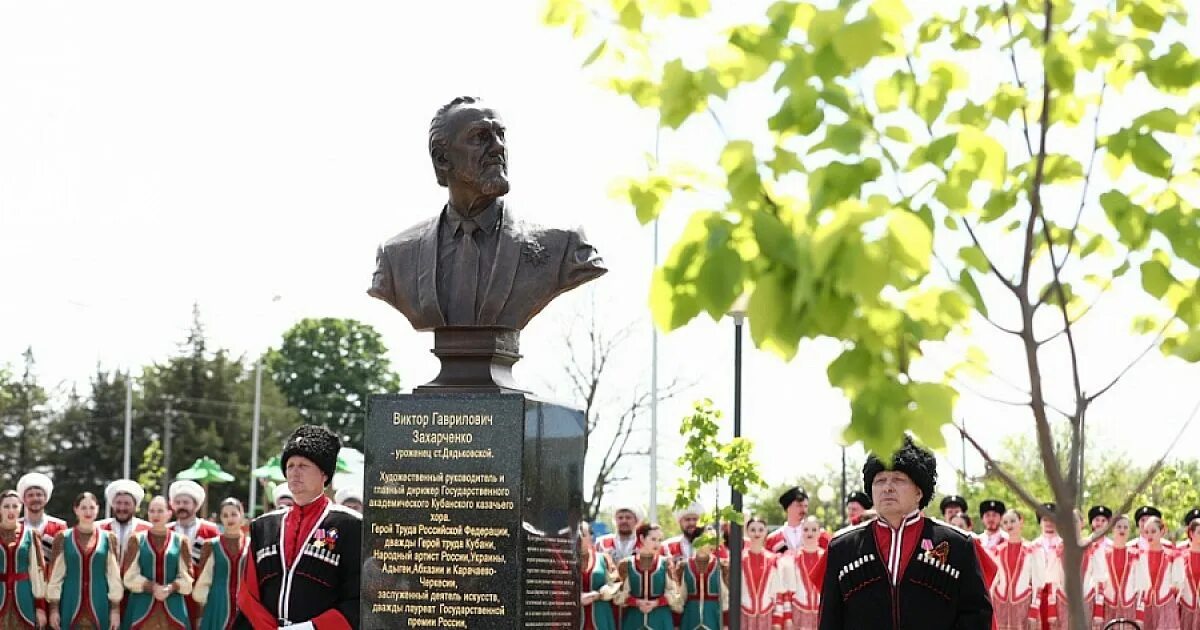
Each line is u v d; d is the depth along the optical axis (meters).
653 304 4.36
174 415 74.00
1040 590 20.09
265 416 74.12
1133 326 4.97
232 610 16.50
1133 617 20.36
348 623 8.82
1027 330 4.56
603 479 40.09
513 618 8.62
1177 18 4.55
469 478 8.75
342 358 76.94
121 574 16.50
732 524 14.84
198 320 75.94
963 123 4.46
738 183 4.18
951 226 4.35
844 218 3.78
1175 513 29.50
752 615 17.41
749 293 4.22
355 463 31.42
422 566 8.77
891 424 4.16
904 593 7.92
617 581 16.50
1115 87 4.62
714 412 15.09
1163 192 4.67
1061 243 4.97
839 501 45.03
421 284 9.11
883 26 4.18
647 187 4.48
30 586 16.17
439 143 9.07
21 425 74.81
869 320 4.11
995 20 4.78
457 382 8.96
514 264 9.07
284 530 9.06
